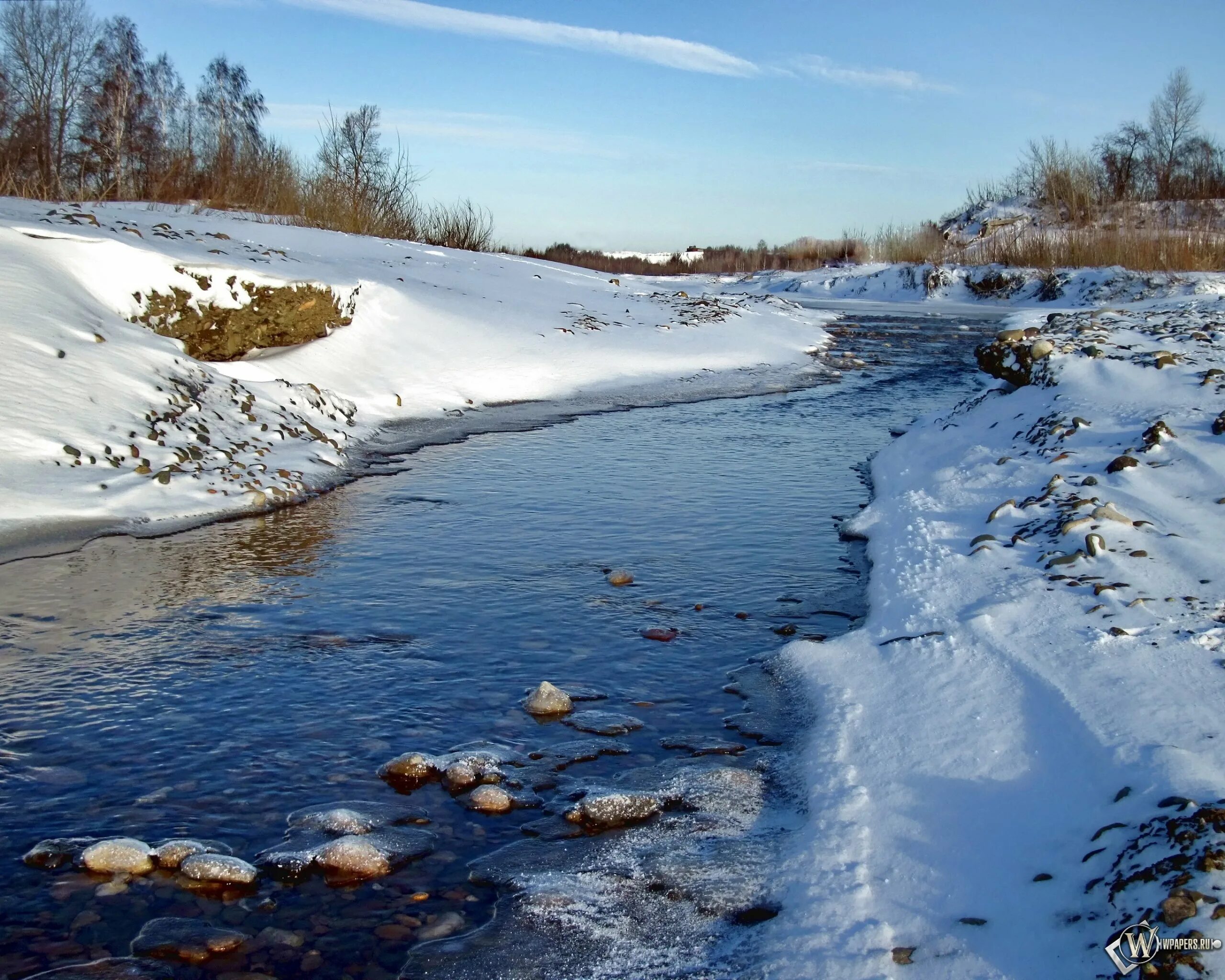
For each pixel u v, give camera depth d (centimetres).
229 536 635
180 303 896
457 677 432
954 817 298
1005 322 2394
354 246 1672
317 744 369
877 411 1194
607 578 568
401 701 407
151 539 618
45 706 393
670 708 405
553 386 1255
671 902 276
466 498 752
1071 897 245
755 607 521
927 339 2047
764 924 263
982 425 807
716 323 1777
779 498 760
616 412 1152
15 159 2156
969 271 3528
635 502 742
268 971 248
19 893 275
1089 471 606
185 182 2200
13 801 323
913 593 491
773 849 300
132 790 333
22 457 636
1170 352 803
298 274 1150
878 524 646
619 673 439
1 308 728
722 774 347
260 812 321
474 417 1092
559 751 367
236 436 793
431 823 319
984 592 466
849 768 338
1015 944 237
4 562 557
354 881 287
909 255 4316
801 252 5344
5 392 671
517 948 257
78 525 612
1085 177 4259
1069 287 3098
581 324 1540
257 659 446
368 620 497
